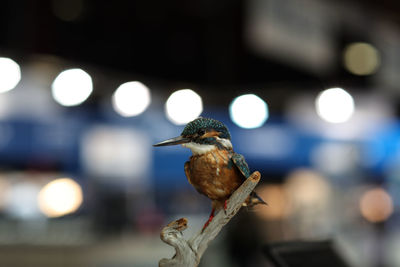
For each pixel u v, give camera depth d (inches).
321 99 260.8
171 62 393.7
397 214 414.9
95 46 375.6
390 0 348.5
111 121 278.2
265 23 273.6
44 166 350.0
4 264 271.3
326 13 313.3
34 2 335.9
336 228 341.7
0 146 239.5
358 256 308.2
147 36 392.2
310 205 326.0
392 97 380.2
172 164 294.8
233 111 247.6
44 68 247.3
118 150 279.6
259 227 239.9
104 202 382.6
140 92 244.1
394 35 373.4
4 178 349.7
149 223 403.2
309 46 310.5
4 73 202.7
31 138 246.8
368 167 334.3
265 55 357.4
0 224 333.7
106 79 281.7
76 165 268.4
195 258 66.9
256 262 237.6
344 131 322.3
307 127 310.0
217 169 67.7
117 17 383.6
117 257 315.9
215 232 67.6
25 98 244.2
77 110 269.0
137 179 354.6
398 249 351.3
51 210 349.7
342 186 355.6
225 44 366.6
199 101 253.8
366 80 365.4
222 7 358.0
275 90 325.1
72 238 330.0
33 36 334.6
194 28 385.7
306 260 97.7
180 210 451.5
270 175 312.7
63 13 355.9
